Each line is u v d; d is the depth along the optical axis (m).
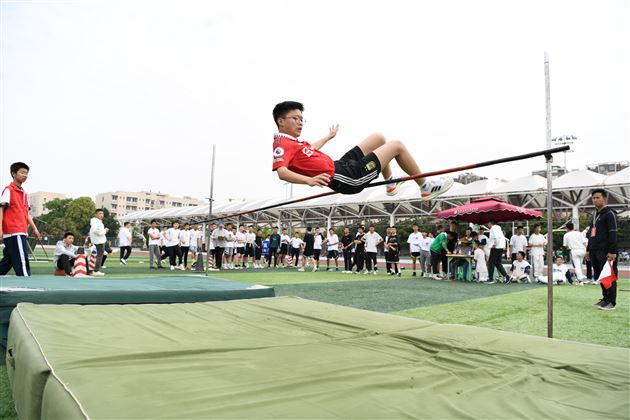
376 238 11.72
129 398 1.06
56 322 2.01
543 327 3.59
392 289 6.88
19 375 1.50
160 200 90.50
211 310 2.69
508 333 2.10
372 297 5.69
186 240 11.52
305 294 5.95
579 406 1.14
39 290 2.68
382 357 1.61
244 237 13.09
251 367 1.41
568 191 14.55
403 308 4.69
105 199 83.94
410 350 1.75
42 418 1.18
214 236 11.56
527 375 1.42
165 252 12.23
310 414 1.00
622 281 9.48
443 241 9.85
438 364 1.54
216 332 2.02
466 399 1.17
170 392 1.12
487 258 9.51
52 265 10.78
